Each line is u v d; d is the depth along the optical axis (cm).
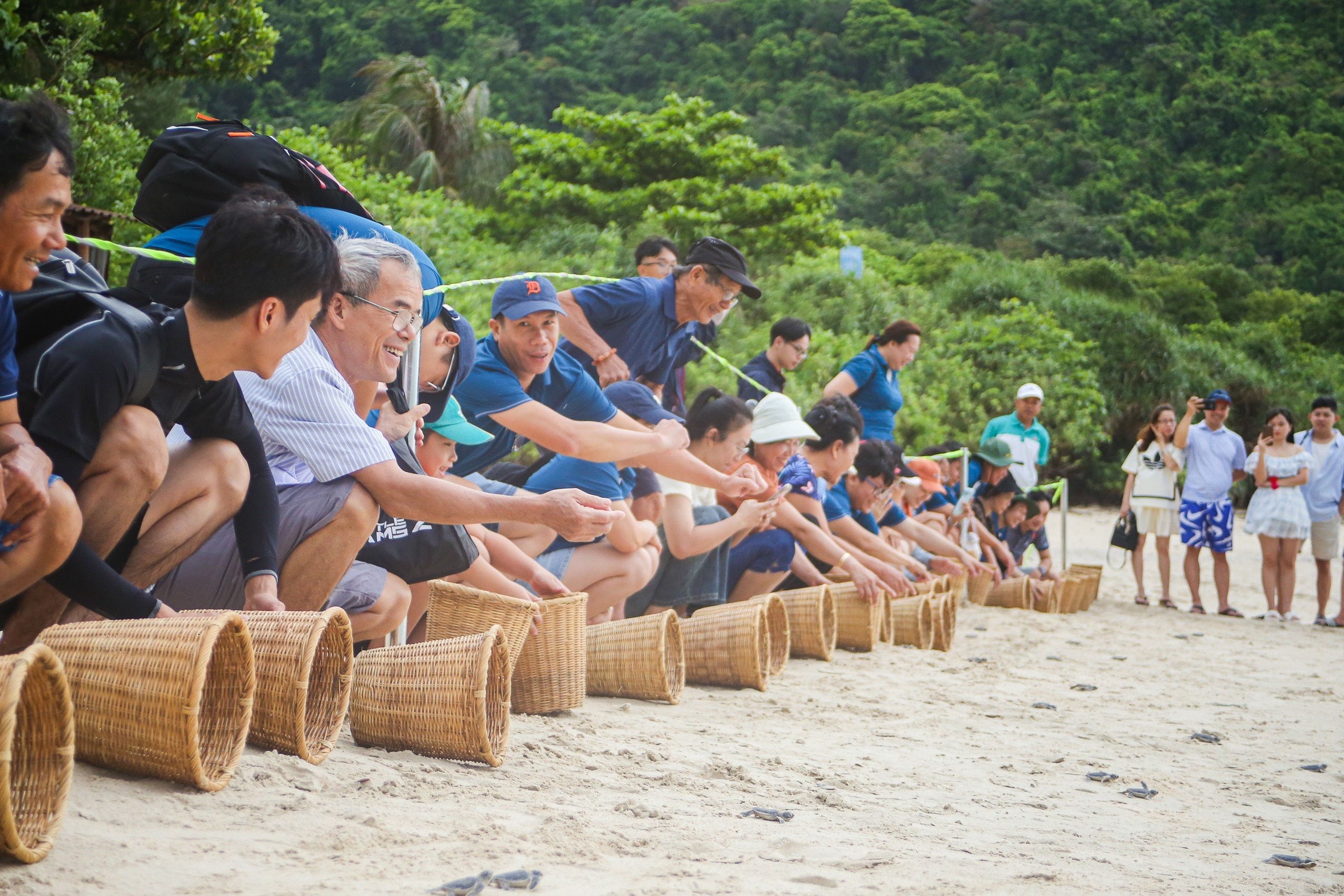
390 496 317
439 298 400
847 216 5916
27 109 222
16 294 262
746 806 281
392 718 298
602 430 460
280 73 5316
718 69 6988
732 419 557
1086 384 2442
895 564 703
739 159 2514
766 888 208
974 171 6322
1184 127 6688
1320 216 5825
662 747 349
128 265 1201
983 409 2278
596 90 6531
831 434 682
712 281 583
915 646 678
